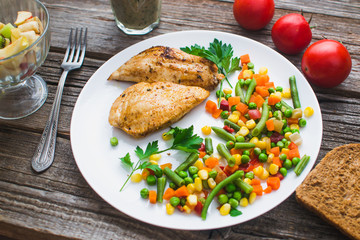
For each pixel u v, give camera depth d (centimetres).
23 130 53
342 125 53
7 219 47
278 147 48
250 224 46
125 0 58
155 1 59
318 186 46
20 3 56
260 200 45
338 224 44
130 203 45
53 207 47
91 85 53
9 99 55
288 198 48
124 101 51
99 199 48
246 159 47
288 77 54
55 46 61
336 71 54
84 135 50
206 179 46
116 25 63
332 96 56
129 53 56
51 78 58
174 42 58
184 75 53
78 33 62
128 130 49
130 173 48
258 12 59
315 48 55
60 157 51
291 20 57
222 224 43
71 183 49
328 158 48
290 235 46
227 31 63
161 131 51
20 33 50
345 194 46
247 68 55
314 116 50
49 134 51
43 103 55
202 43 58
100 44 61
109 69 55
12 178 49
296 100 52
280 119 51
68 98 56
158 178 46
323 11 65
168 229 46
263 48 56
